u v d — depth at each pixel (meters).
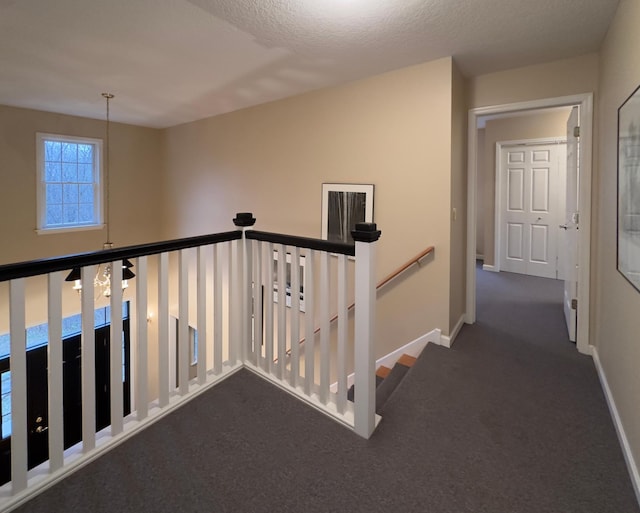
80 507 1.47
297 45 2.66
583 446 1.87
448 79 2.86
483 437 1.93
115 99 4.17
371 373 1.91
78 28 2.43
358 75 3.27
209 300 5.04
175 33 2.49
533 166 5.67
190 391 2.25
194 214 5.49
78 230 5.29
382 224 3.33
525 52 2.75
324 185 3.74
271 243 2.38
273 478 1.64
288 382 2.35
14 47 2.73
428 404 2.25
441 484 1.62
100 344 5.68
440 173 2.96
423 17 2.26
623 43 1.98
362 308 1.88
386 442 1.89
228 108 4.54
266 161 4.33
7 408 4.80
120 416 1.86
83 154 5.35
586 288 2.92
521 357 2.89
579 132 2.96
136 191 5.86
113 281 1.80
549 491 1.58
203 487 1.58
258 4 2.12
